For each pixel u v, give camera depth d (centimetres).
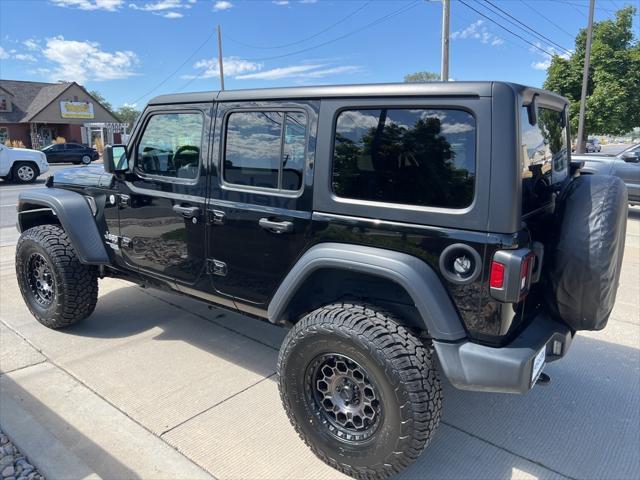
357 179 243
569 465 258
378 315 234
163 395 321
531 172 242
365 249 237
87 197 393
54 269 391
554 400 319
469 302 217
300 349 245
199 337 409
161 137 333
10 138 4241
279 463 258
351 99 242
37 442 266
